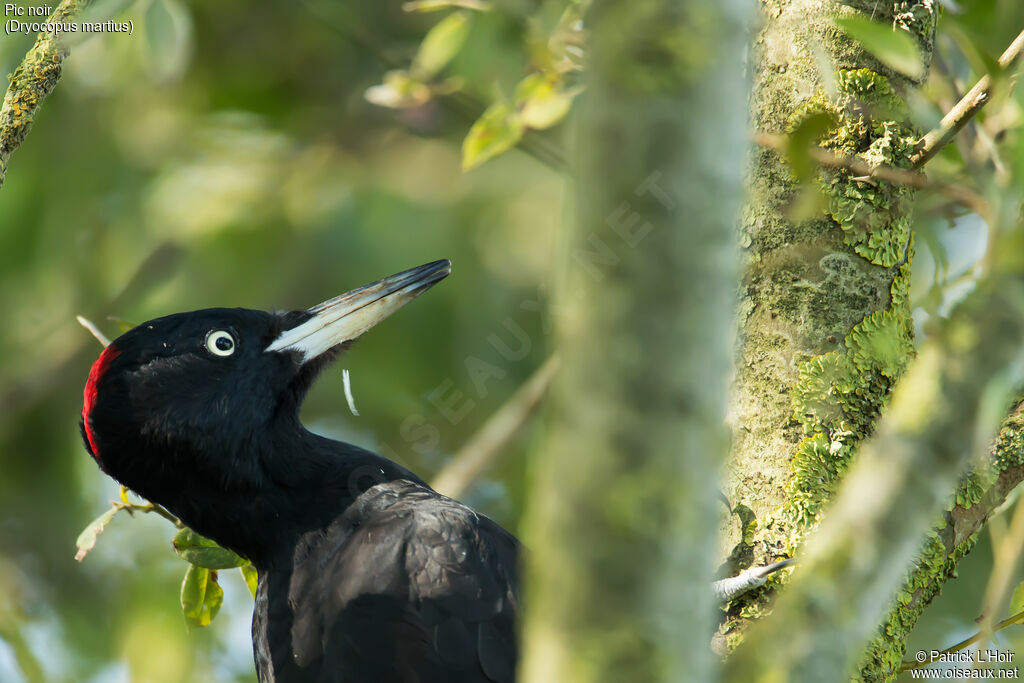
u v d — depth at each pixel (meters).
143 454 8.49
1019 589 7.82
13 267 14.41
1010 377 4.32
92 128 14.67
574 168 3.85
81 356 14.98
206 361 8.59
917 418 4.32
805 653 4.23
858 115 7.34
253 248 14.23
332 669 7.74
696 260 3.70
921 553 6.95
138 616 13.72
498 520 13.52
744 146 3.83
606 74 3.73
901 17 7.48
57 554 14.79
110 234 14.65
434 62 10.77
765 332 7.31
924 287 9.60
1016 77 6.63
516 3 10.12
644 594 3.70
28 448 15.11
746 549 7.04
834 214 7.27
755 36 7.51
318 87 15.65
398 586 7.75
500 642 7.66
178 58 10.86
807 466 7.04
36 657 12.78
